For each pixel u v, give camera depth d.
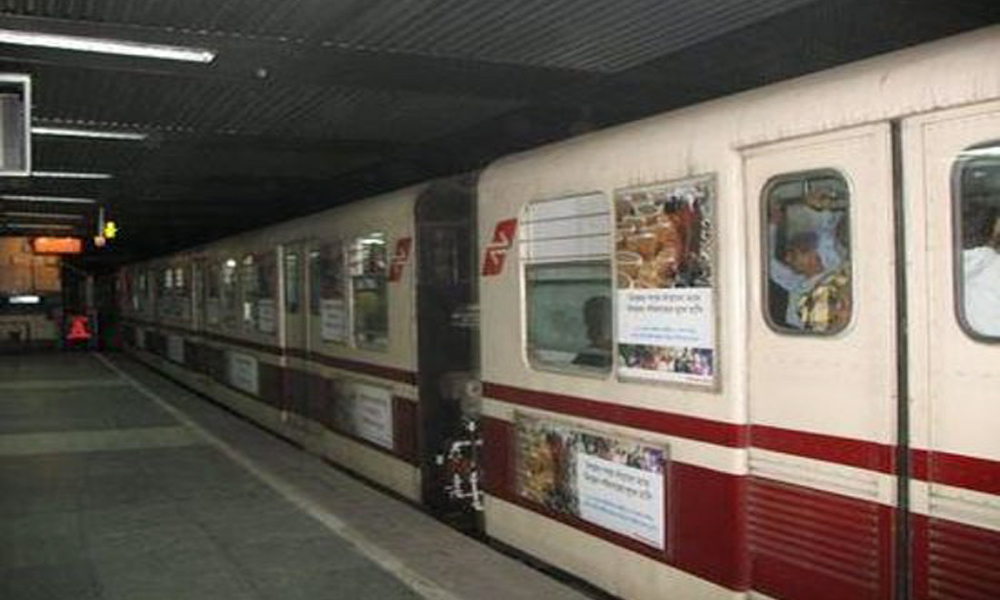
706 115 4.78
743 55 6.63
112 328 33.41
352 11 5.47
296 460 10.30
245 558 6.50
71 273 34.78
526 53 6.47
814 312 4.21
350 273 9.70
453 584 5.87
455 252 8.24
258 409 13.49
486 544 6.92
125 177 13.06
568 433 5.87
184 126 9.23
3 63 6.68
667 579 5.02
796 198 4.29
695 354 4.79
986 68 3.51
